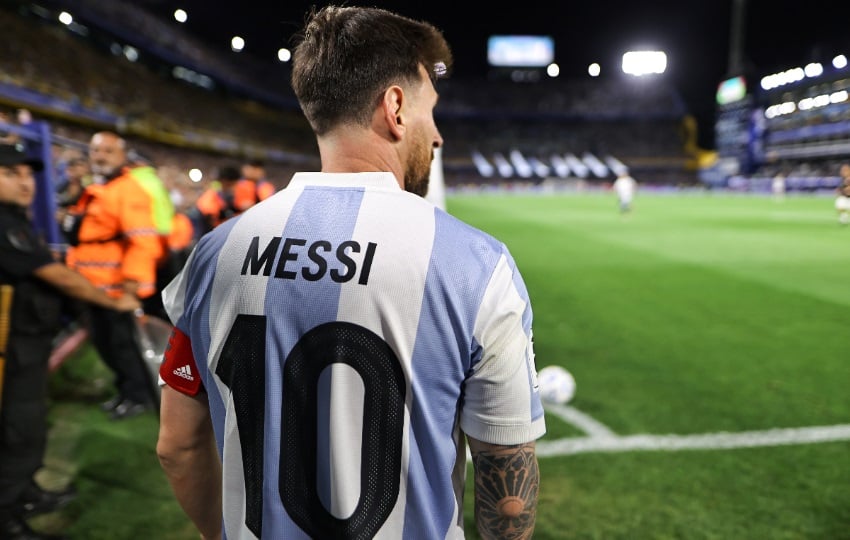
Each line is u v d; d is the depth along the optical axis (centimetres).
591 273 967
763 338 588
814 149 4684
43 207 518
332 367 91
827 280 891
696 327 631
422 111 104
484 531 106
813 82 4559
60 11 2494
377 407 91
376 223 94
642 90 6394
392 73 99
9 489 264
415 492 93
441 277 91
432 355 91
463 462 107
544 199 3728
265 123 4703
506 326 93
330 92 100
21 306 257
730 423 389
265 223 98
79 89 2372
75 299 273
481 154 6091
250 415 97
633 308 721
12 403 260
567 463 338
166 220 425
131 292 371
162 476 328
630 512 291
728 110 5647
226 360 98
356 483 92
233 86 4200
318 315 92
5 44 2069
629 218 2077
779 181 3328
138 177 380
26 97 1709
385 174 98
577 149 6191
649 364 510
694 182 5931
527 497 100
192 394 107
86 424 392
